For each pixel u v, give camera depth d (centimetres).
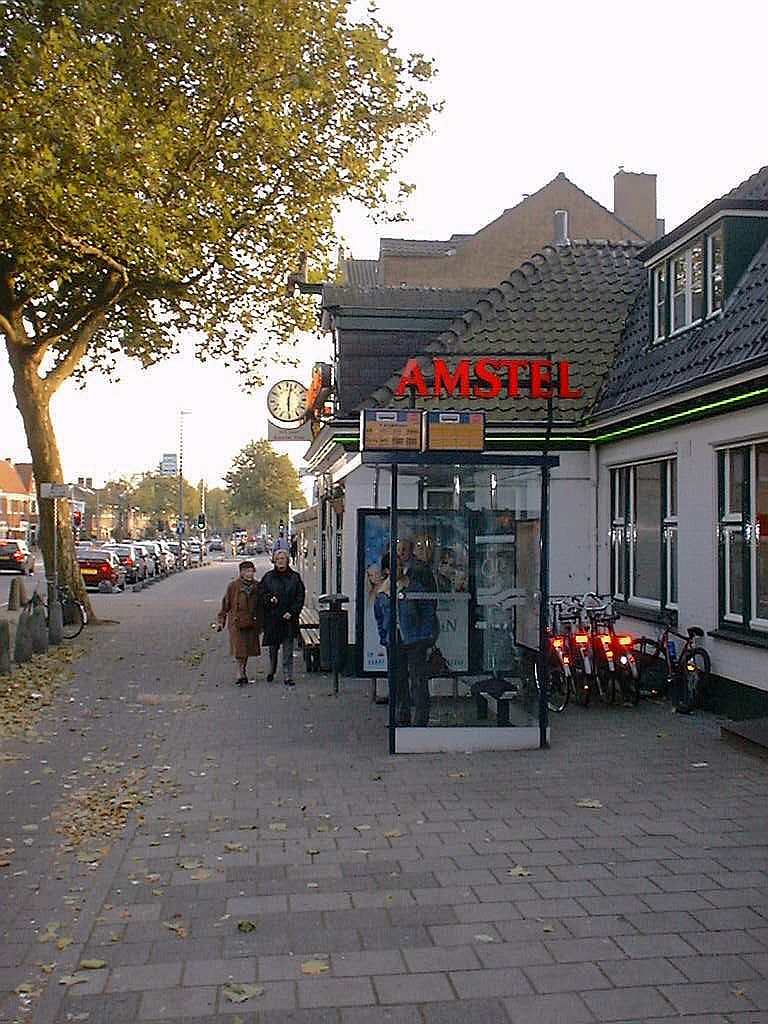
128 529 10950
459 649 946
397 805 756
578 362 1528
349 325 1712
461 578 953
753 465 1041
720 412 1068
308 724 1095
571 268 1653
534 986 456
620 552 1409
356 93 1919
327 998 447
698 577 1138
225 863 630
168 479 10569
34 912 559
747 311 1111
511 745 939
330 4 1859
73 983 464
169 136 1675
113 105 1578
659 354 1330
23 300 2066
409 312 1727
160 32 1748
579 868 611
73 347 2162
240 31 1784
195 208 1780
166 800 784
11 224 1666
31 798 800
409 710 941
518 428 1438
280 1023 426
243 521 10781
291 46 1812
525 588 953
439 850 649
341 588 1706
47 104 1492
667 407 1161
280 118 1819
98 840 686
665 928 519
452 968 475
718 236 1234
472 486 998
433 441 942
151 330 2275
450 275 3647
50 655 1705
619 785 807
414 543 958
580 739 981
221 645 1894
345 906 554
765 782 811
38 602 1798
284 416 1958
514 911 544
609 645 1164
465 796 779
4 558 4991
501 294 1616
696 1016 427
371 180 1962
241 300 2109
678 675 1124
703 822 703
